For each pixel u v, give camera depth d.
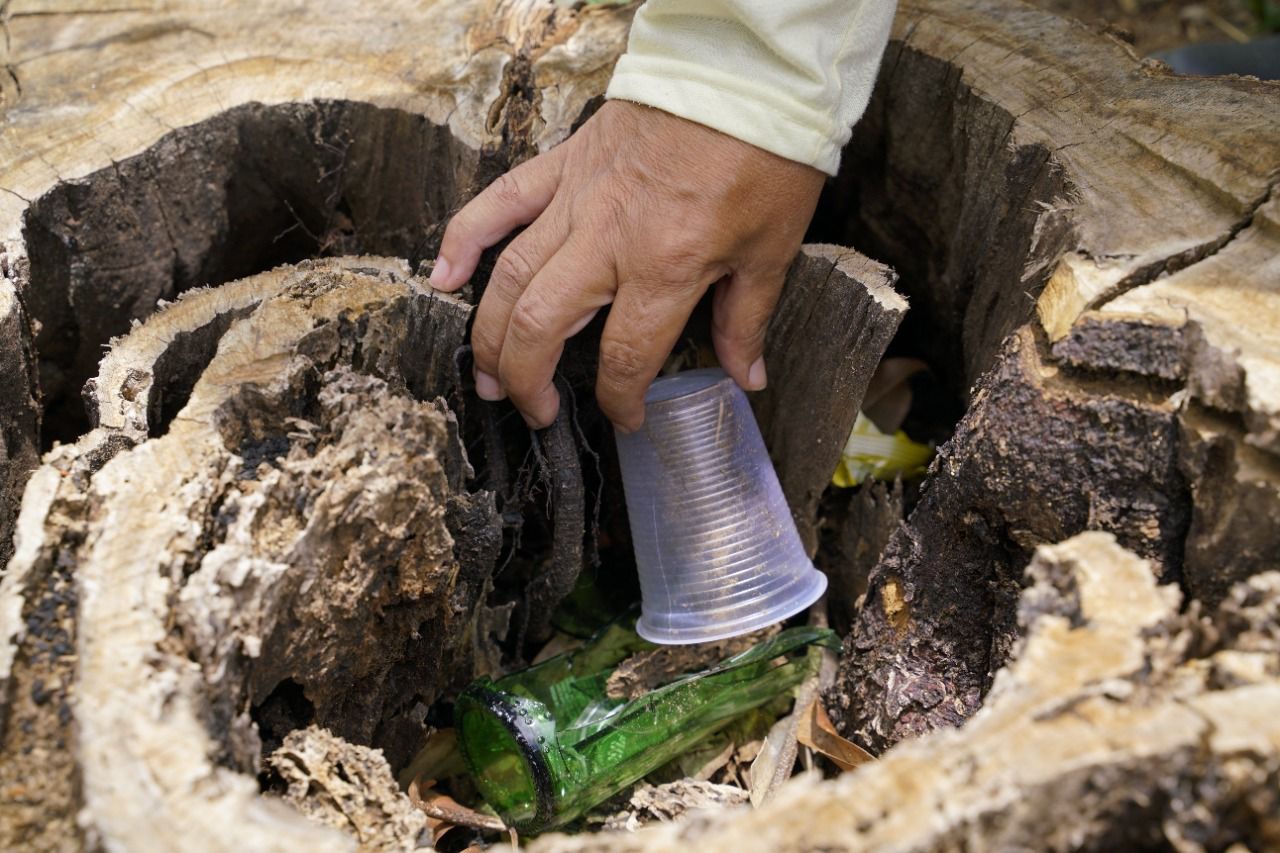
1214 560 1.05
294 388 1.14
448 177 1.61
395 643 1.22
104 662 0.88
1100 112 1.42
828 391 1.47
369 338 1.24
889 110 1.68
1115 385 1.11
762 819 0.81
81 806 0.86
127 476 1.02
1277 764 0.82
